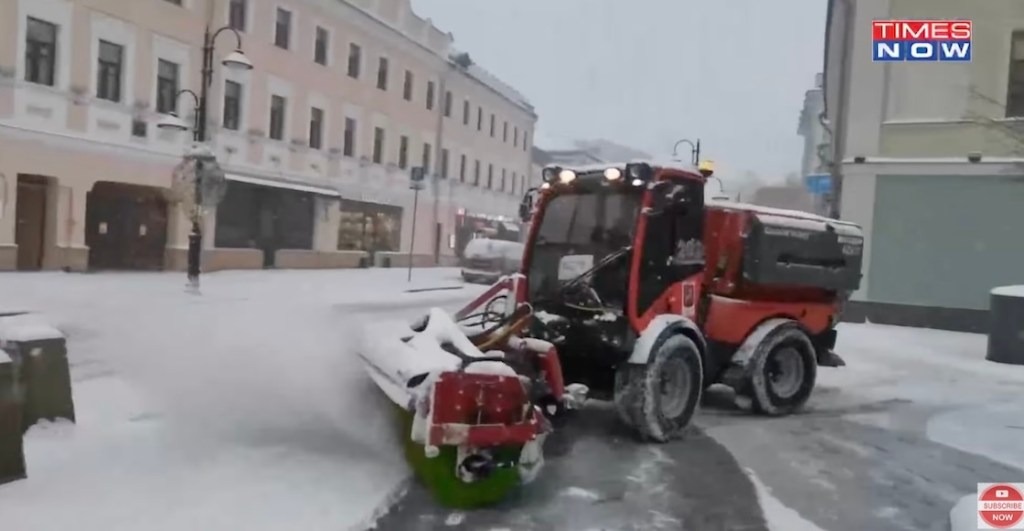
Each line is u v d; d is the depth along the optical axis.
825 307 9.11
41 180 19.73
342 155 31.70
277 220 28.12
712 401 9.13
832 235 8.78
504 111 49.12
